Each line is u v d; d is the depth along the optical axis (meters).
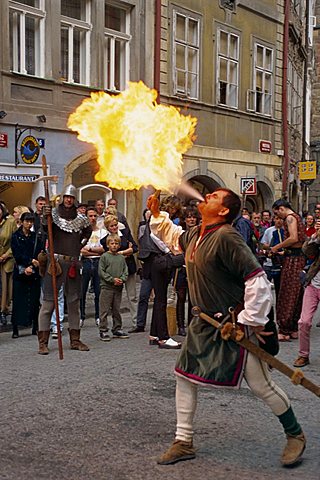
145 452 4.52
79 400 5.73
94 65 15.05
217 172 19.05
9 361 7.29
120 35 15.87
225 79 19.41
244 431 4.98
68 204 7.90
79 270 7.92
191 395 4.35
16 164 13.23
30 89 13.64
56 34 14.13
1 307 9.48
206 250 4.17
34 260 8.63
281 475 4.14
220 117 19.12
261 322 4.07
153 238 7.99
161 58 16.84
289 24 22.64
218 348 4.20
